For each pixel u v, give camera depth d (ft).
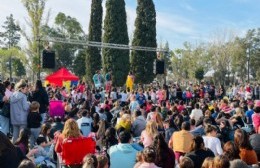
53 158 29.17
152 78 141.79
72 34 238.89
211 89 103.14
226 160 16.97
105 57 141.90
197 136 22.52
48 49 66.64
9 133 38.73
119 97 82.74
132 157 22.95
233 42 250.57
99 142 32.83
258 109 39.19
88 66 147.64
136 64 142.00
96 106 58.75
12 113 36.63
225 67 241.35
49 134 32.50
